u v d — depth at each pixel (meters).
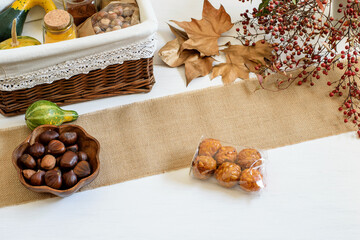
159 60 1.08
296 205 0.87
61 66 0.91
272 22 1.02
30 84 0.93
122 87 1.01
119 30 0.90
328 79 1.05
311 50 0.98
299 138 0.96
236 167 0.87
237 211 0.86
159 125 0.98
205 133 0.96
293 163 0.92
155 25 0.92
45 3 1.05
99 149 0.87
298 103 1.01
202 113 0.99
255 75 1.05
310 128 0.97
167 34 1.12
